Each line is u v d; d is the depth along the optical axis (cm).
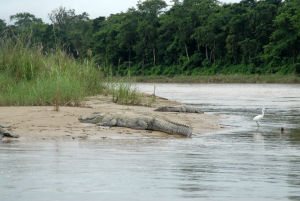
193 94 5378
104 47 14250
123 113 1909
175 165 1094
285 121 2425
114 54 14112
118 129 1788
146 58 14412
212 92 5962
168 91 6156
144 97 3178
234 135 1833
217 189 855
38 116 1930
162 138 1656
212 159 1204
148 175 966
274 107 3397
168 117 2205
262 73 11894
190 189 851
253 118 2362
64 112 2061
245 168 1079
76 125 1808
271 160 1209
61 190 819
